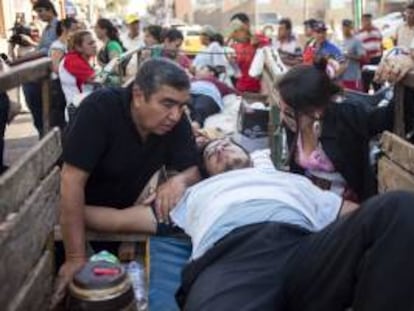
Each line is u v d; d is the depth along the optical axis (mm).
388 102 3783
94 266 2803
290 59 10516
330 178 3654
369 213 2244
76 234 3293
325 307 2336
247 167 3619
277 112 5133
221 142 3734
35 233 2551
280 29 12141
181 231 3527
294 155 3729
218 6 21781
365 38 12758
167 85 3193
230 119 6117
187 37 15680
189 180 3551
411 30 11859
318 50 10602
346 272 2262
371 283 2131
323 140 3588
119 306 2664
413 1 11984
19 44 11602
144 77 3236
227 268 2633
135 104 3338
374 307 2117
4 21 18812
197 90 6426
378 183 3596
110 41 10633
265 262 2627
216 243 2809
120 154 3463
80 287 2664
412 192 2275
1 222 2186
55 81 7613
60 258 3598
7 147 9555
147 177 3635
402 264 2107
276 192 2971
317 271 2375
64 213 3299
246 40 10062
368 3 23547
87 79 7422
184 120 3701
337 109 3588
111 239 3551
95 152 3363
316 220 3041
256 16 20938
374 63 12688
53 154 2965
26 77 2652
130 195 3652
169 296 3029
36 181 2646
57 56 7918
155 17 22719
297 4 21422
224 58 9961
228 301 2496
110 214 3520
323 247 2385
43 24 13633
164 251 3387
